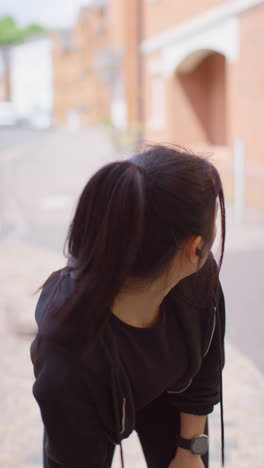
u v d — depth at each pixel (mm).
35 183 14656
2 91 60969
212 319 1396
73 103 46812
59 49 48000
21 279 6445
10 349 4312
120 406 1283
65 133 32500
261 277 5930
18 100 56844
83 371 1168
